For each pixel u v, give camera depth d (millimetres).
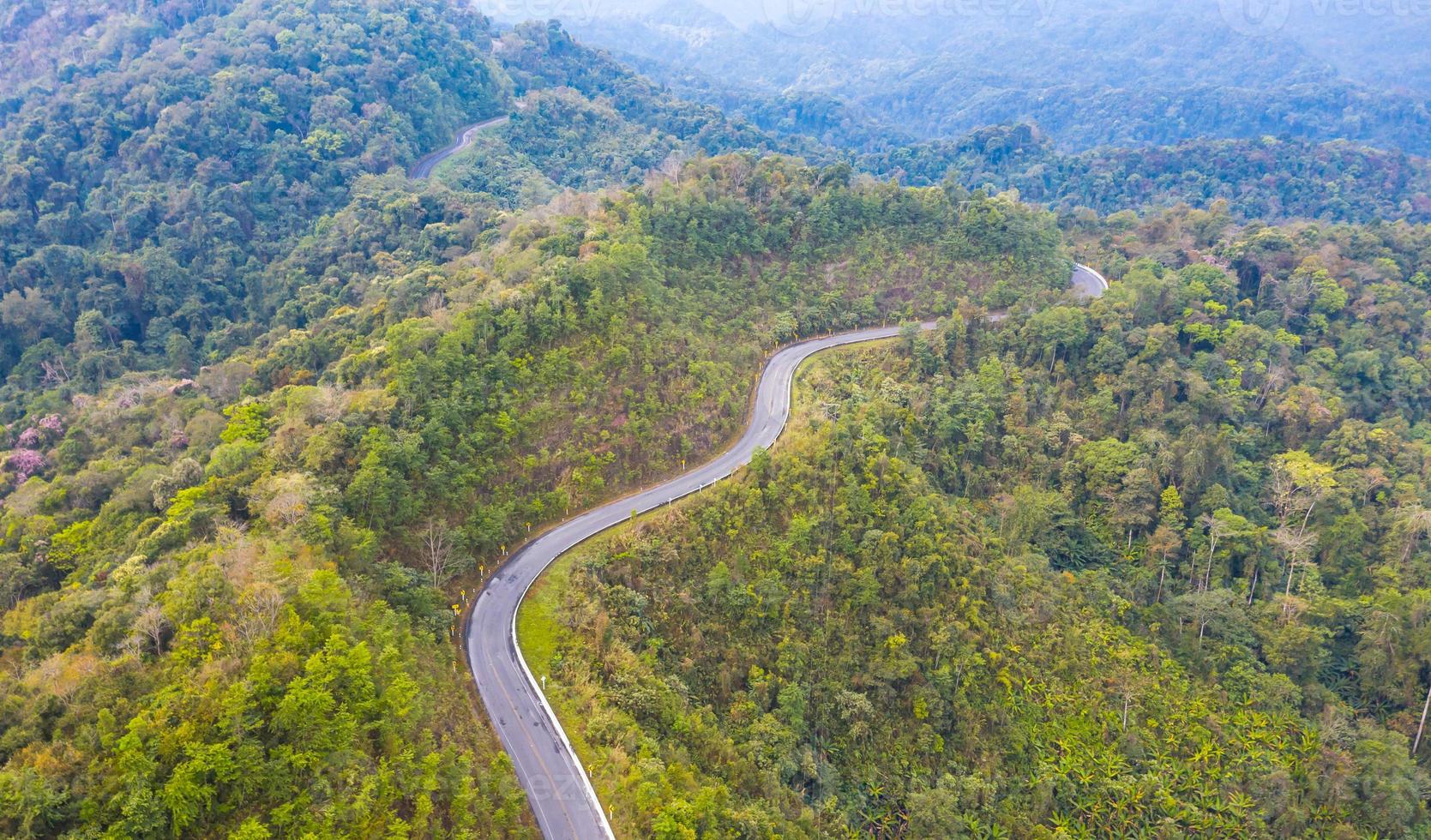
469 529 81688
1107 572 104125
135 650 54781
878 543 86562
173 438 104625
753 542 85562
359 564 70688
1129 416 117250
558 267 104750
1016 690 85750
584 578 78750
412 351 90812
